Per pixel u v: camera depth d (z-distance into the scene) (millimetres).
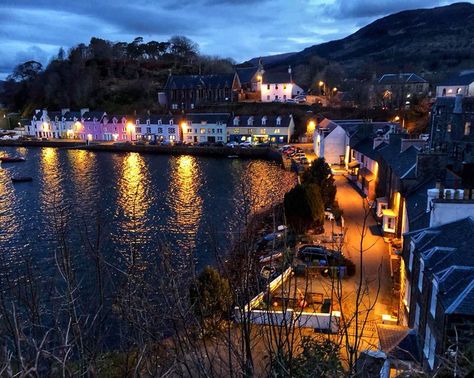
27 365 4574
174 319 6223
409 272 19016
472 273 13750
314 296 20141
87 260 17562
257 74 123312
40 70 149500
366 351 9258
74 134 112562
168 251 9008
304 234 31453
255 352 9305
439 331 13508
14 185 59594
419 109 85500
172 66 151125
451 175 26219
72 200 50844
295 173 63219
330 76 127562
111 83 135375
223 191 53812
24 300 7934
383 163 38812
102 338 7727
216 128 96562
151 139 103062
